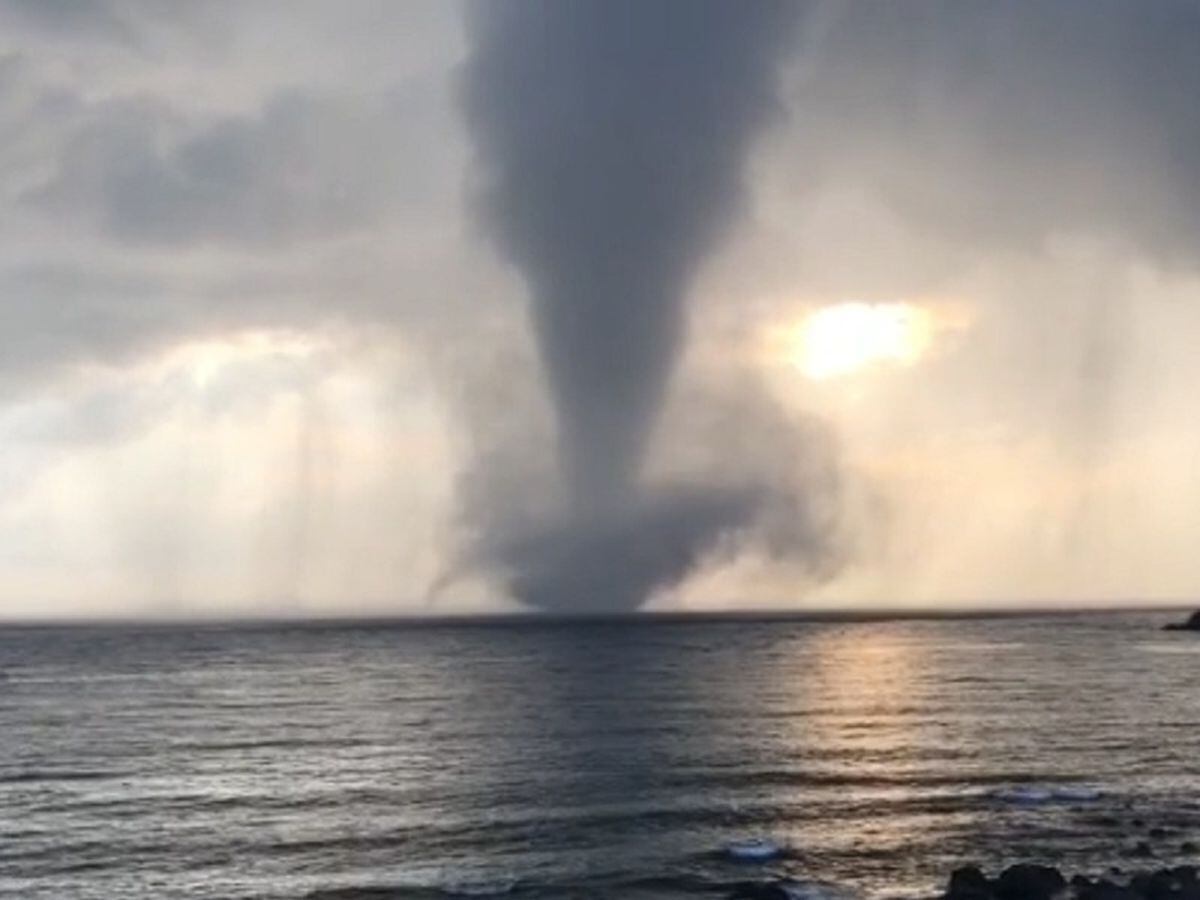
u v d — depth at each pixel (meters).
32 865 53.25
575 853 53.66
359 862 53.09
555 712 111.88
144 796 69.19
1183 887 44.41
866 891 47.22
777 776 72.00
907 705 112.69
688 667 177.12
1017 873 45.66
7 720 108.56
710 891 47.41
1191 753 80.50
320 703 123.31
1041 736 89.06
